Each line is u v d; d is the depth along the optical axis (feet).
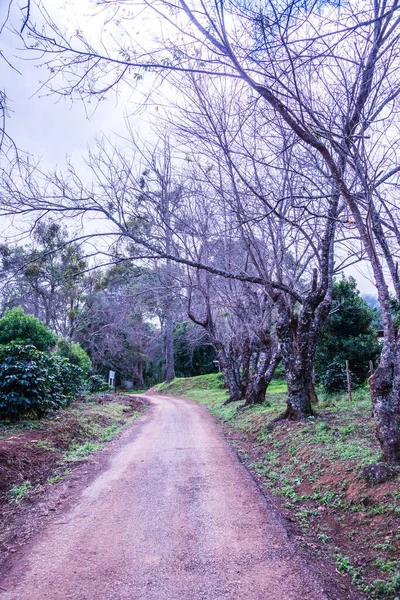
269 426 39.29
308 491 22.97
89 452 34.81
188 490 23.91
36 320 57.06
